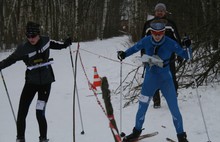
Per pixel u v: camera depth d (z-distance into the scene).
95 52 15.66
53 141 5.08
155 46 4.38
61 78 10.29
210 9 8.46
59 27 23.58
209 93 6.55
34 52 4.43
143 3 18.00
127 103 6.68
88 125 5.75
